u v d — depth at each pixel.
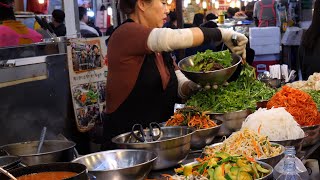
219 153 1.92
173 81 3.00
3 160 1.80
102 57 3.65
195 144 2.38
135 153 1.94
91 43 3.54
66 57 3.29
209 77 2.77
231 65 2.89
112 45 2.81
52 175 1.58
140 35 2.61
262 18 9.75
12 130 2.71
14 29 3.98
